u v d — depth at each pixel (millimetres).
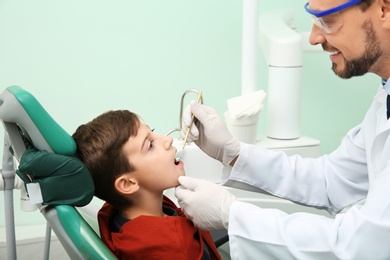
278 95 1646
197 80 1868
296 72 1635
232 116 1541
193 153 1505
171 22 1799
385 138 1050
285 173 1276
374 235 857
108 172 1021
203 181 1049
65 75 1734
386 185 885
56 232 907
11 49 1668
